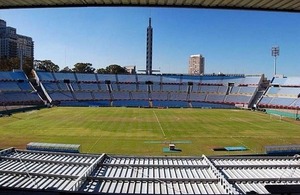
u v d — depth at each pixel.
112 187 15.55
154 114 79.81
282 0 10.72
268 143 43.03
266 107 106.19
